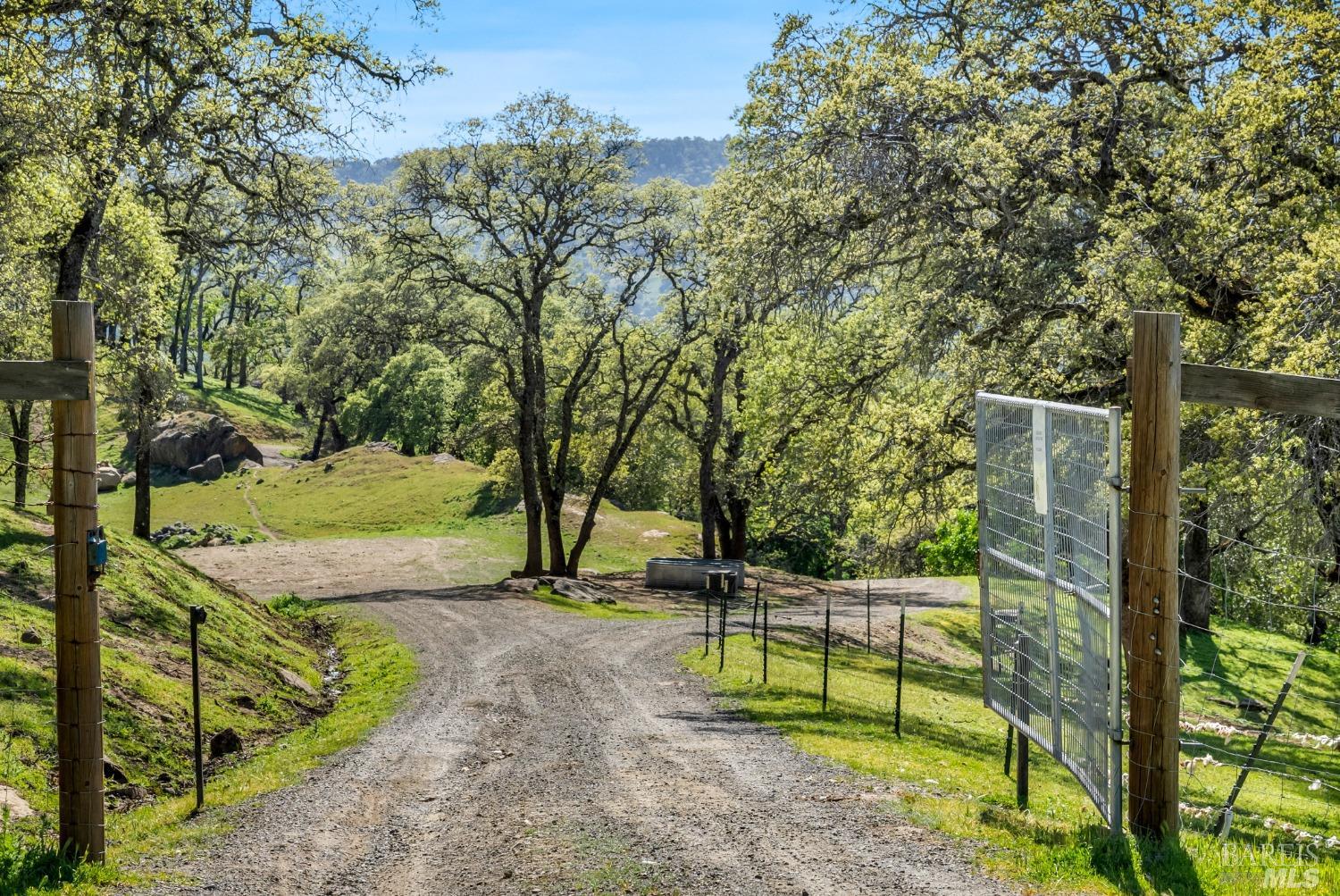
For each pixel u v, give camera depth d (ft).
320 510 242.99
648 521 226.79
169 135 76.95
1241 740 67.72
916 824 28.71
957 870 23.98
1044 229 67.67
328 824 32.58
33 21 62.49
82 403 26.63
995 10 72.18
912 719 58.39
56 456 26.63
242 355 393.29
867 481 83.20
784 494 91.50
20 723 41.70
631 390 173.88
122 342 89.45
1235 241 58.65
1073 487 25.31
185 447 292.40
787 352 88.53
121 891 25.21
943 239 70.90
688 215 146.00
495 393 181.88
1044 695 27.91
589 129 140.97
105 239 79.36
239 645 70.95
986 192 66.90
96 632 27.14
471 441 188.75
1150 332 23.36
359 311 151.43
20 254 67.46
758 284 74.02
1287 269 54.85
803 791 34.17
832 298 77.15
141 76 71.77
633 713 56.18
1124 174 65.41
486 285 150.10
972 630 128.88
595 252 150.30
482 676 71.92
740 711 56.44
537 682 68.44
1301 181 57.82
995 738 56.13
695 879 24.52
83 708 26.94
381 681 73.31
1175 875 21.43
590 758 42.60
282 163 87.45
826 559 214.28
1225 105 55.36
